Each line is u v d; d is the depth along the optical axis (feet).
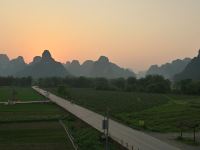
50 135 316.60
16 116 449.06
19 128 355.56
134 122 405.59
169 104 648.38
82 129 350.64
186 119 432.66
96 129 339.57
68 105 620.49
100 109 560.20
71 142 284.41
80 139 294.87
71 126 368.27
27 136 311.27
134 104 654.12
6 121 396.37
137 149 253.03
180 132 342.64
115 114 491.31
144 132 338.54
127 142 279.90
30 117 435.53
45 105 609.83
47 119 417.90
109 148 257.75
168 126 379.76
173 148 263.08
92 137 299.79
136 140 291.79
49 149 257.75
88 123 386.32
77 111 522.88
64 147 264.93
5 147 263.90
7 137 305.94
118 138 297.12
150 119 438.81
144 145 270.46
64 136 311.47
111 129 350.84
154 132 342.03
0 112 496.64
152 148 260.01
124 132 333.83
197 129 361.10
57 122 402.11
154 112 514.68
